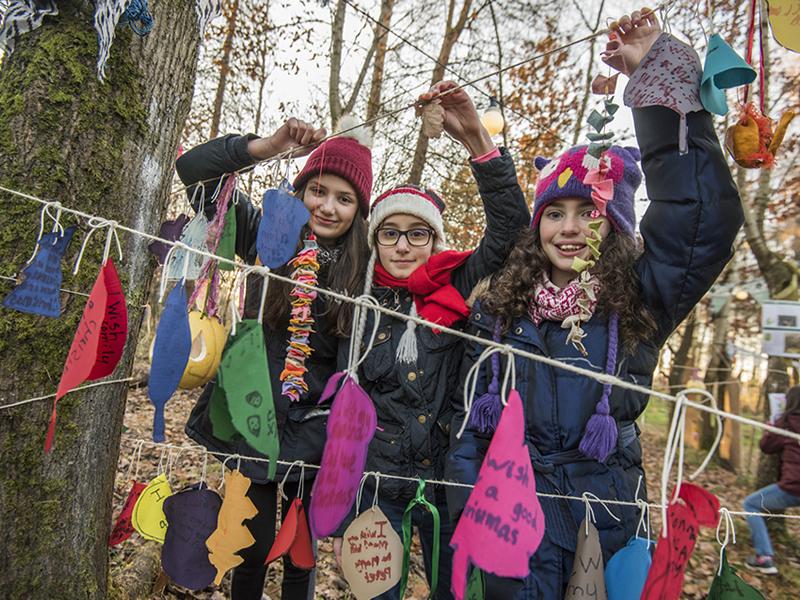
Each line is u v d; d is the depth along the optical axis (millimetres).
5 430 1058
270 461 750
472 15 5789
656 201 1090
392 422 1427
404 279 1488
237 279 836
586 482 1120
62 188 1082
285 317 1477
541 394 1175
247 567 1493
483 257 1461
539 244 1304
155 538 1181
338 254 1558
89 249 1115
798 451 2971
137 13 1063
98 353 855
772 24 782
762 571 3125
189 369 1302
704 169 1026
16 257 1055
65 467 1124
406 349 1398
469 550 709
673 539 751
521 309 1226
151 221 1250
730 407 6223
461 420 1258
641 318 1132
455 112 1329
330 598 2240
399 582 1273
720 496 5133
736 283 6426
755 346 8211
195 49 1354
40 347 1074
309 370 1504
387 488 1395
